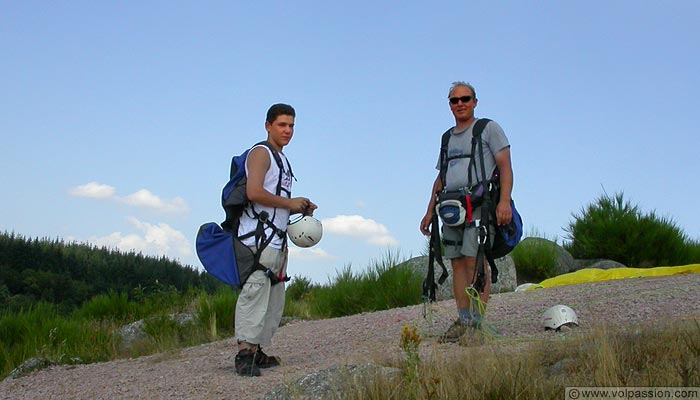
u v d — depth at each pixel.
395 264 13.42
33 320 11.99
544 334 6.34
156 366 7.62
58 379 7.64
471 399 4.04
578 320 6.94
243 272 5.88
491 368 4.38
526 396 4.03
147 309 14.72
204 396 5.39
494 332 6.34
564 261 15.45
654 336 4.75
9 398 6.92
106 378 7.16
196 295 16.16
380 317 9.33
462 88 6.37
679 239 15.80
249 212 5.94
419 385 4.20
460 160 6.29
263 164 5.86
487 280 6.32
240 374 5.94
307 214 6.10
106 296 15.39
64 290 41.12
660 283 8.75
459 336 6.23
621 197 16.73
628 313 7.02
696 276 9.41
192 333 11.70
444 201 6.26
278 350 7.82
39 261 44.53
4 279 39.34
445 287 13.12
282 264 6.11
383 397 4.22
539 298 8.69
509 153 6.23
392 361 5.25
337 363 5.86
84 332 11.58
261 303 5.96
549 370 4.58
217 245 5.95
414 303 12.39
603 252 16.06
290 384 4.86
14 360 10.30
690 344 4.54
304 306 14.45
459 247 6.36
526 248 15.16
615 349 4.54
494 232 6.25
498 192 6.22
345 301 12.86
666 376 4.05
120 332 12.45
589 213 16.77
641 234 15.83
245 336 5.93
